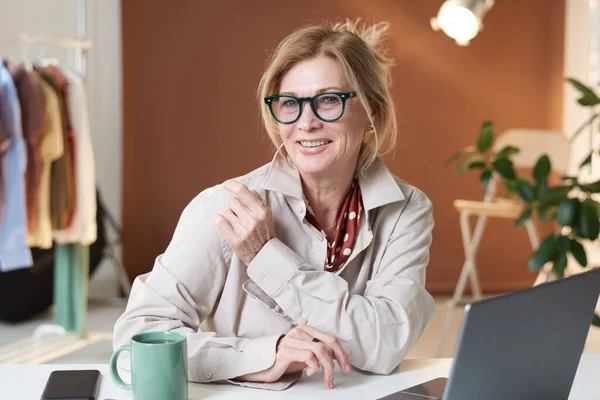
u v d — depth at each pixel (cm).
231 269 136
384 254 144
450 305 389
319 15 494
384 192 142
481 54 510
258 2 490
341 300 129
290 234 140
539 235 525
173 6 486
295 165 141
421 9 502
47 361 341
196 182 494
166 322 129
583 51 500
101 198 486
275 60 134
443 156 512
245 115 494
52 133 352
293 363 123
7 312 417
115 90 489
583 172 499
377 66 138
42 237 355
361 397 117
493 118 514
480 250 520
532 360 95
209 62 490
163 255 137
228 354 123
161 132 491
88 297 493
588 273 100
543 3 512
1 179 331
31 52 480
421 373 131
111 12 486
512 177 327
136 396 107
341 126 132
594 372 130
